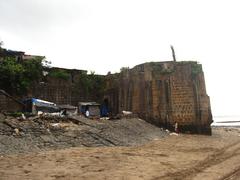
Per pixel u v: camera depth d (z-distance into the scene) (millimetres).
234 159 20562
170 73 44094
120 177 14523
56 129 27016
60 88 49812
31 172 15172
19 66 44625
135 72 47469
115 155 21281
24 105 41094
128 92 48312
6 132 22891
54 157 19391
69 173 15188
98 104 49625
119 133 31469
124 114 43719
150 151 24203
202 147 27500
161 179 14273
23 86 44531
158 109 43938
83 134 27578
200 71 43781
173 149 25875
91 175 14836
